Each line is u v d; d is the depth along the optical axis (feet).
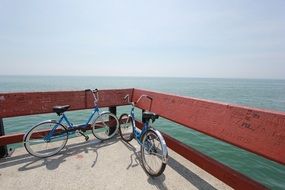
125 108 69.41
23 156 11.08
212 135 8.38
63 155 11.31
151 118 10.20
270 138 6.13
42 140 11.16
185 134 40.93
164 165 8.53
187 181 8.84
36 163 10.30
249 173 25.18
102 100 14.08
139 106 14.65
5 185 8.32
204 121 8.93
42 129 11.35
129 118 14.58
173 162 10.63
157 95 12.82
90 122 13.48
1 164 10.12
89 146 12.71
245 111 7.14
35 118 54.95
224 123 7.92
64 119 12.01
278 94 204.03
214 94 165.48
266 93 214.07
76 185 8.41
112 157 11.15
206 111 8.94
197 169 9.93
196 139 37.86
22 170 9.56
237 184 7.33
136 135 12.00
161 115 12.10
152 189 8.21
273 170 25.84
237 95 165.58
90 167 9.97
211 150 32.53
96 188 8.23
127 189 8.19
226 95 159.53
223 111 8.08
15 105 10.82
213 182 8.79
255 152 6.52
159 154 9.18
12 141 10.91
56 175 9.16
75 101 13.00
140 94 14.71
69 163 10.36
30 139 10.86
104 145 12.93
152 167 10.03
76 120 51.13
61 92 12.44
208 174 9.46
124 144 13.14
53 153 11.33
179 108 10.72
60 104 12.42
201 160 9.00
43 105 11.76
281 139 5.82
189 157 9.73
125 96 14.71
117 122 14.44
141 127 14.11
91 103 13.73
